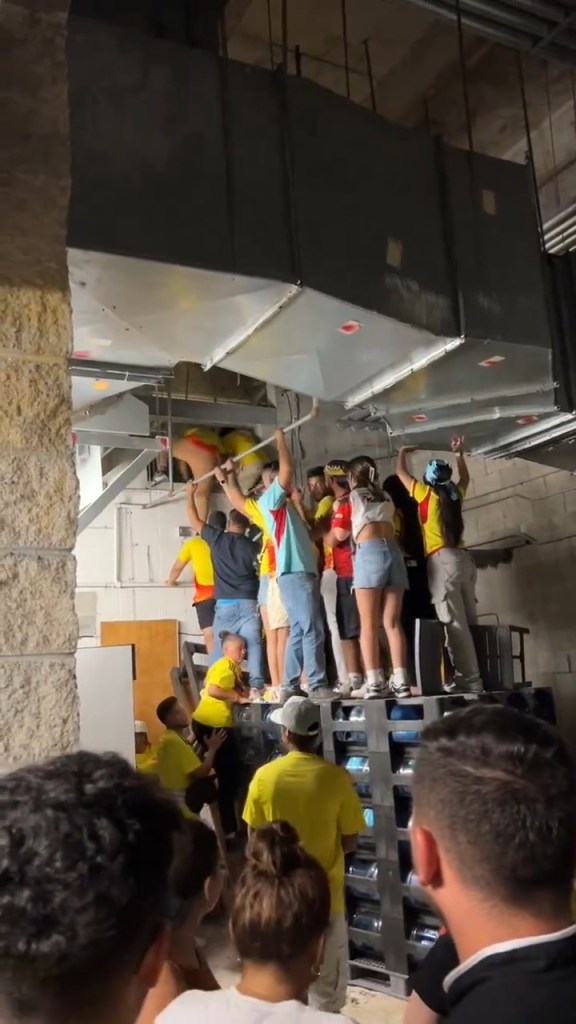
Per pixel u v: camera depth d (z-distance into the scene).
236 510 7.04
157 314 3.58
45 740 1.66
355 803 3.37
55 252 1.98
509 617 7.50
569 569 7.05
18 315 1.89
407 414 5.20
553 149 6.38
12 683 1.66
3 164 1.97
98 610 8.47
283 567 5.44
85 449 6.56
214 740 5.38
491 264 4.27
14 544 1.73
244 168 3.37
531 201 4.55
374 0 5.35
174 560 8.81
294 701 3.40
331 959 3.20
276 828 1.82
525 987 0.85
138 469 6.50
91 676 4.19
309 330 3.83
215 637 6.94
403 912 4.21
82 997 0.59
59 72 2.09
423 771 0.97
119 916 0.60
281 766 3.30
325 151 3.65
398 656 5.02
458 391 4.78
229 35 5.48
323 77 6.10
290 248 3.41
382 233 3.81
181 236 3.16
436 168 4.16
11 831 0.61
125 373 4.17
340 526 5.74
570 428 5.32
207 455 8.56
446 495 5.58
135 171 3.12
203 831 1.85
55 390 1.88
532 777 0.91
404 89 6.26
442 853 0.93
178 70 3.30
